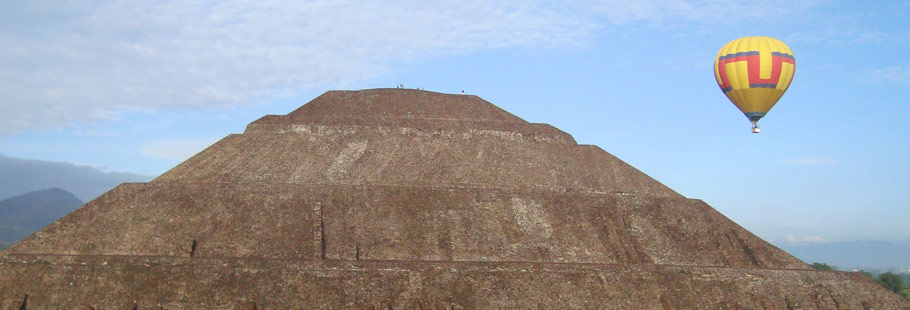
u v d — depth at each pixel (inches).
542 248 5083.7
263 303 4215.1
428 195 5408.5
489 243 5054.1
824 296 4788.4
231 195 5221.5
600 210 5526.6
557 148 6373.0
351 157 5979.3
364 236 5009.8
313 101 6835.6
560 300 4443.9
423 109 6796.3
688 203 5733.3
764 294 4741.6
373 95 6953.7
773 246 5383.9
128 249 4768.7
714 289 4722.0
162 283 4296.3
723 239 5447.8
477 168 5964.6
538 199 5521.7
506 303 4375.0
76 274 4320.9
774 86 5177.2
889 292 4901.6
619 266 4778.5
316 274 4411.9
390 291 4360.2
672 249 5290.4
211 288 4279.0
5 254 4505.4
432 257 4901.6
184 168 5649.6
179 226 4950.8
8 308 4133.9
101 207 5044.3
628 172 6107.3
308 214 5128.0
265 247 4840.1
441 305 4308.6
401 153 6077.8
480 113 6830.7
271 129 6210.6
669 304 4539.9
